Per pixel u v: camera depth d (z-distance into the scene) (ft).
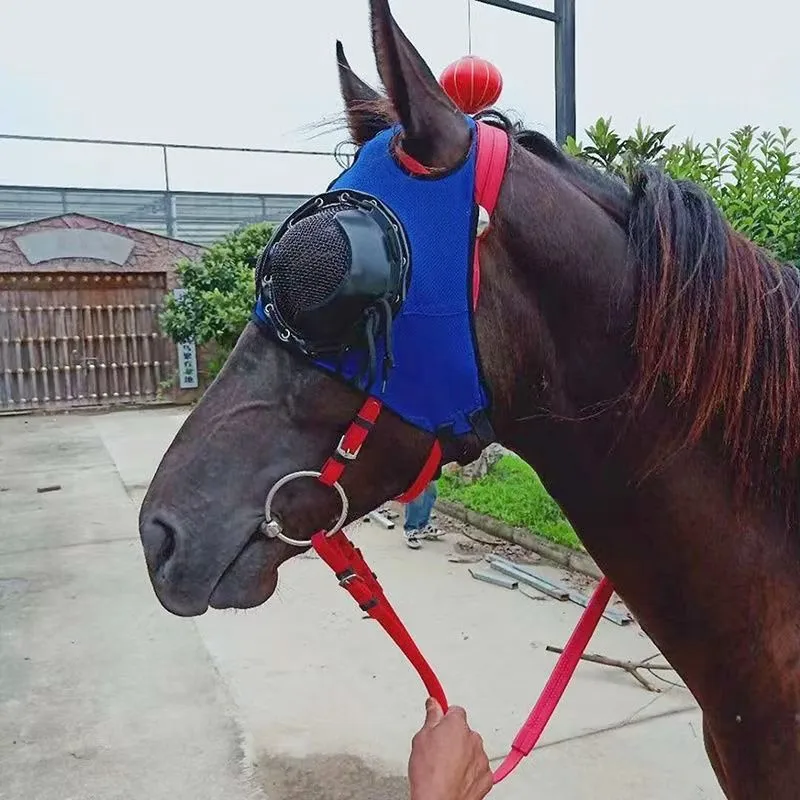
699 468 3.53
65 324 39.52
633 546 3.69
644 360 3.32
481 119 3.69
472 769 3.53
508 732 9.13
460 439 3.30
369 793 8.16
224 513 3.23
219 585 3.26
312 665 11.04
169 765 8.73
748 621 3.62
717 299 3.34
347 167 3.49
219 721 9.63
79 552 16.49
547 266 3.32
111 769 8.69
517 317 3.31
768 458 3.57
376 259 2.93
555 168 3.58
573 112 15.17
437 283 3.08
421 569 15.01
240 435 3.25
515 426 3.54
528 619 12.46
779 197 11.34
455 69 4.70
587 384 3.46
